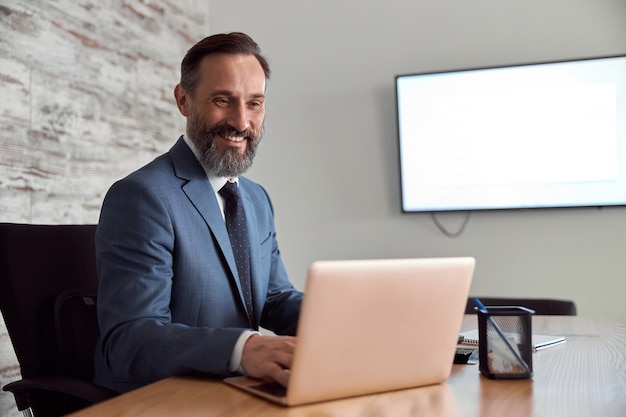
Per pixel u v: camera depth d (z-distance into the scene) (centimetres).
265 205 186
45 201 255
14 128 241
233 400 101
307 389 98
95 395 132
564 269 337
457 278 110
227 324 155
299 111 373
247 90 165
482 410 97
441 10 354
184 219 152
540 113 333
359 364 102
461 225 350
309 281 94
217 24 388
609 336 164
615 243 330
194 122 166
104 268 143
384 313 102
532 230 341
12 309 153
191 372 120
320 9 372
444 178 346
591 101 327
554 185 332
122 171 302
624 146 323
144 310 136
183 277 150
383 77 362
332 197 368
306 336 96
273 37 379
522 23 343
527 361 117
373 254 362
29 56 249
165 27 342
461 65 351
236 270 158
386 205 361
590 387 110
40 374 153
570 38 338
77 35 275
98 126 286
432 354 110
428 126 348
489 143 340
